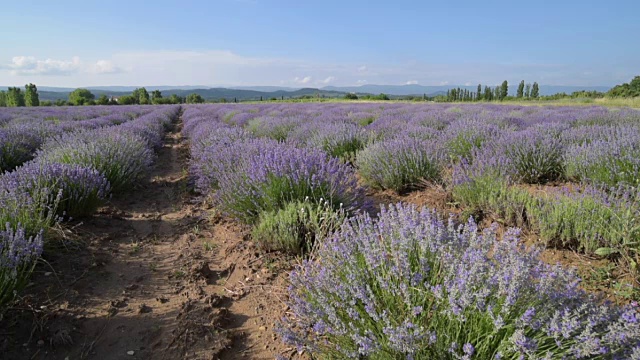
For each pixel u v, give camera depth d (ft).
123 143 22.62
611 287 9.00
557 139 20.44
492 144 20.15
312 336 7.70
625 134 18.52
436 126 34.35
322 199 12.93
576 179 17.76
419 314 6.41
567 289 5.96
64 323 8.30
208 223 15.44
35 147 26.91
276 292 9.94
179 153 36.14
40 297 9.21
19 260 8.87
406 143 19.13
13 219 10.66
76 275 10.47
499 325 5.24
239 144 20.92
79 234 13.24
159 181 23.62
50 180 13.93
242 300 9.73
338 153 24.70
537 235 11.68
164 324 8.61
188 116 72.02
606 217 11.01
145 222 15.53
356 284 6.74
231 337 8.20
